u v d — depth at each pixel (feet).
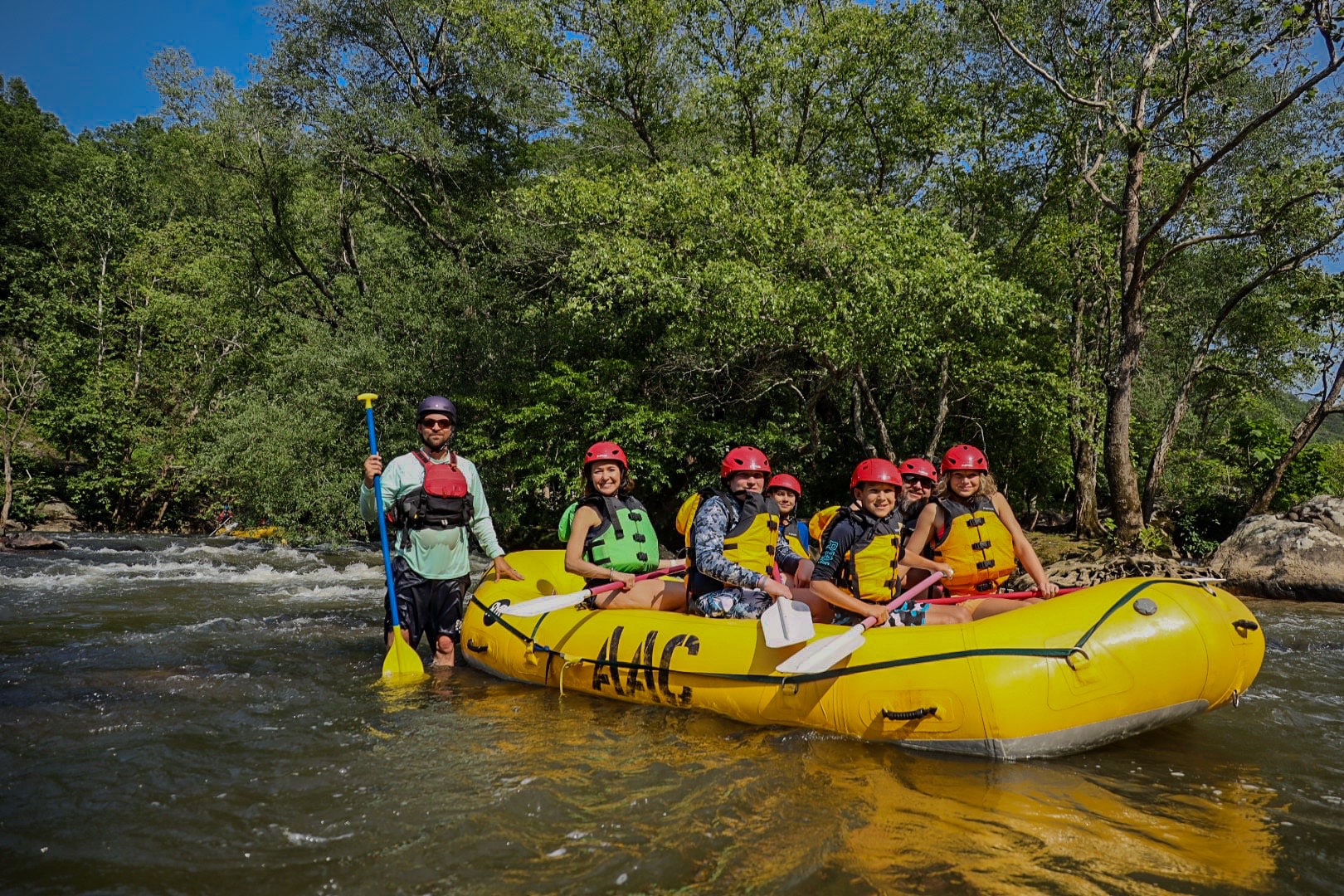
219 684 17.06
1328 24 36.55
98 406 74.49
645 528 17.92
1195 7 43.04
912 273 40.50
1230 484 60.49
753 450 15.79
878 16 50.44
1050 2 49.03
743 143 58.34
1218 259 61.93
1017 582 37.11
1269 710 15.62
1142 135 45.32
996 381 49.37
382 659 19.79
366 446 52.42
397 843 9.44
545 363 58.13
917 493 17.02
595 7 56.85
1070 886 8.48
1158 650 12.29
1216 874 8.84
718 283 42.57
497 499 57.16
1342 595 34.88
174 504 79.15
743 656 14.24
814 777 11.51
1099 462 66.44
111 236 86.69
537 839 9.52
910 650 12.87
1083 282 54.24
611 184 50.67
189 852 9.27
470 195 72.64
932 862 8.96
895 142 55.36
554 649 16.70
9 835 9.70
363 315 55.98
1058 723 12.09
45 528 71.15
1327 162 43.39
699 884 8.46
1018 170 53.78
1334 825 10.19
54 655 19.81
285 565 44.34
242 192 67.31
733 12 54.39
